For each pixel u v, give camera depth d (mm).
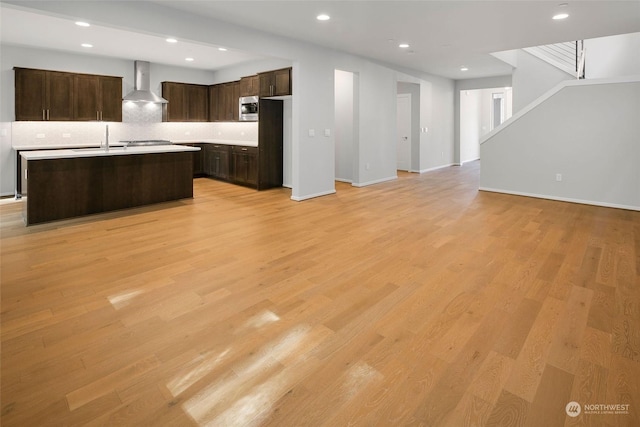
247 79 7660
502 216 5078
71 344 2082
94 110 7113
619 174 5562
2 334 2170
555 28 5137
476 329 2250
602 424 1521
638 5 4219
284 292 2758
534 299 2633
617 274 3062
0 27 5137
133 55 7008
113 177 5281
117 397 1679
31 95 6398
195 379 1806
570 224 4652
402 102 10094
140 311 2465
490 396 1686
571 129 5906
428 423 1533
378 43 6004
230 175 8039
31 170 4512
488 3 4156
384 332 2225
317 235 4207
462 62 7832
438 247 3777
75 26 5074
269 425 1526
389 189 7320
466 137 12211
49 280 2939
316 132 6375
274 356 1993
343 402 1655
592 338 2143
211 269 3197
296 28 5129
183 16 4363
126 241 3959
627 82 5379
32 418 1547
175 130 8633
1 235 4133
